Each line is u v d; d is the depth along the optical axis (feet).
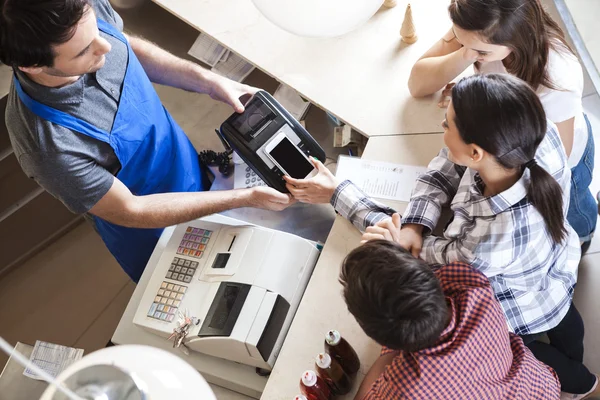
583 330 5.54
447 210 5.02
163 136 5.82
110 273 8.68
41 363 5.08
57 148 4.58
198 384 2.09
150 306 5.11
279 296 4.87
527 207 3.89
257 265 4.97
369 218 4.91
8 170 7.60
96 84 4.82
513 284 4.48
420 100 5.75
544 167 4.16
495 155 3.62
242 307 4.79
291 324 4.75
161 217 5.27
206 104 7.97
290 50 6.29
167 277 5.20
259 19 6.56
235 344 4.69
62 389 1.95
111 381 2.00
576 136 5.17
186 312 5.01
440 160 4.98
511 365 3.86
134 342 5.20
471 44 4.53
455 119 3.67
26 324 8.53
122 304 8.41
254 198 5.49
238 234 5.22
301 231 6.35
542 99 4.73
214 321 4.83
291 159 5.55
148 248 6.60
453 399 3.46
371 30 6.28
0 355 8.41
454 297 3.76
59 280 8.75
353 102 5.87
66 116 4.62
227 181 6.88
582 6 7.89
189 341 4.93
